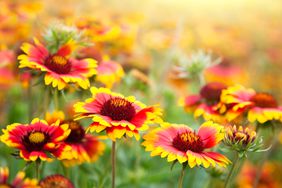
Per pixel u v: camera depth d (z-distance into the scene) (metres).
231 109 0.70
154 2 1.44
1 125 0.90
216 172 0.70
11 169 0.75
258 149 0.62
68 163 0.65
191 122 0.97
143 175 0.85
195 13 1.52
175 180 0.88
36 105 0.91
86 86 0.65
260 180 0.94
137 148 0.83
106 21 0.88
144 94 0.91
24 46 0.66
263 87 1.31
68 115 0.79
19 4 0.93
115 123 0.58
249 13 1.72
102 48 0.90
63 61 0.66
